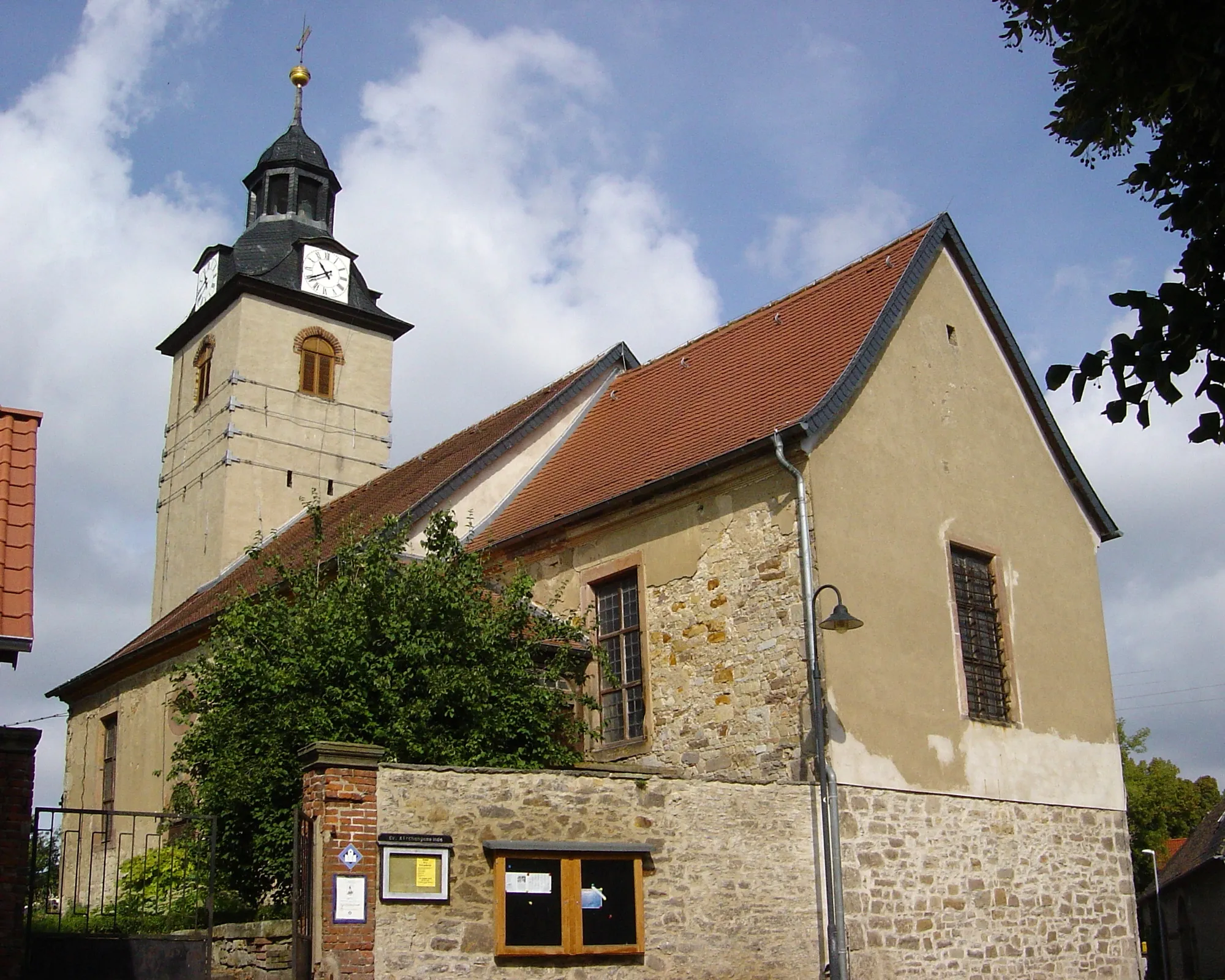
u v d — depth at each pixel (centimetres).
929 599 1759
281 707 1455
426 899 1145
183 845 1555
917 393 1853
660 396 2172
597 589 1894
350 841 1123
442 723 1509
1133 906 1920
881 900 1526
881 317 1800
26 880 1108
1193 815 5406
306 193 3431
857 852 1517
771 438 1633
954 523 1848
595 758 1789
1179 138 737
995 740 1786
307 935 1132
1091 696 2011
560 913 1213
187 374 3341
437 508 2166
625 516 1848
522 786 1234
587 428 2320
